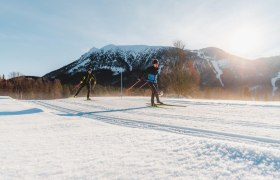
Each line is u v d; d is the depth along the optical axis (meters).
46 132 5.53
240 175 2.69
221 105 13.12
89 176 2.71
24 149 3.88
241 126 6.79
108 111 10.77
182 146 3.87
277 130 6.19
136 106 12.79
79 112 10.59
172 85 37.50
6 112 9.98
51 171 2.87
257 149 3.48
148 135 4.79
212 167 2.94
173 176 2.69
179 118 8.44
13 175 2.75
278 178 2.59
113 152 3.63
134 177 2.67
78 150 3.79
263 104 13.27
